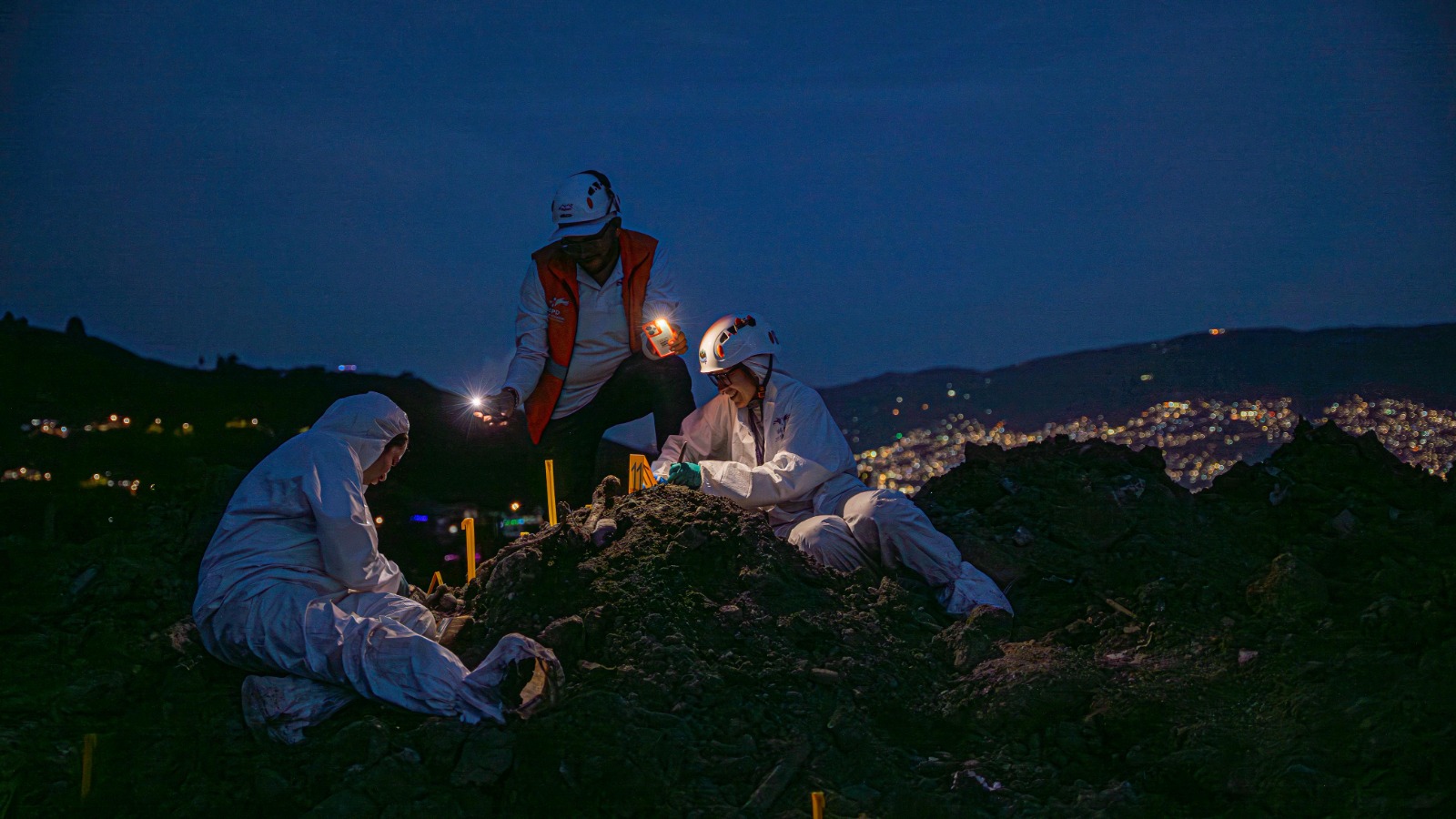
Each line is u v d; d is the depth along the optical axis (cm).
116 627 529
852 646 523
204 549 585
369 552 501
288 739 457
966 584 590
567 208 709
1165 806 429
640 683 477
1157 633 544
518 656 464
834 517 606
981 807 438
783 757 453
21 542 591
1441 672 453
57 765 452
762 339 631
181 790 438
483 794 435
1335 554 614
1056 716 490
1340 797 409
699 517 562
